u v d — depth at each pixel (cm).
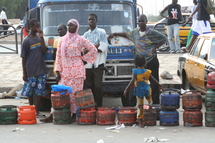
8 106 871
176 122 838
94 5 1027
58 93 855
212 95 820
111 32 1009
